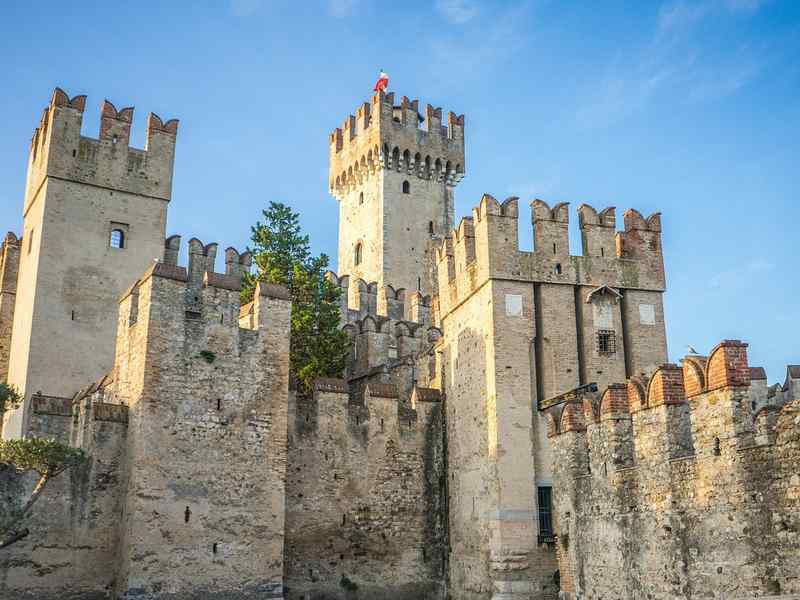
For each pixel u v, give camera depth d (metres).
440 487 48.38
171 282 40.69
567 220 46.38
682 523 28.48
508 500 41.62
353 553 45.28
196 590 37.88
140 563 36.97
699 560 27.53
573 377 44.28
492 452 42.69
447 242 50.41
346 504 45.69
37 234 53.91
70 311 52.78
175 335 40.19
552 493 39.56
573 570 35.56
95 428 39.19
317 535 44.53
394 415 48.25
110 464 39.28
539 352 44.38
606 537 33.12
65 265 53.28
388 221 89.44
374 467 46.97
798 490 23.89
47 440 35.53
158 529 37.69
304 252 58.97
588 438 35.09
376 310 75.06
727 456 26.58
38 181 56.00
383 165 90.75
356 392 56.81
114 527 38.81
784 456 24.47
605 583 33.00
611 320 45.78
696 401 28.17
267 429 41.44
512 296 44.38
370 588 45.22
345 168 97.19
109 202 55.53
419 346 60.41
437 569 47.12
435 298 62.03
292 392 45.75
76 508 38.31
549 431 38.78
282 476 41.25
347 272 94.19
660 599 29.42
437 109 95.44
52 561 37.44
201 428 39.75
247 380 41.50
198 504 38.84
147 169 57.28
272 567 39.88
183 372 39.97
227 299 41.97
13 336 56.34
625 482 31.98
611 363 45.12
